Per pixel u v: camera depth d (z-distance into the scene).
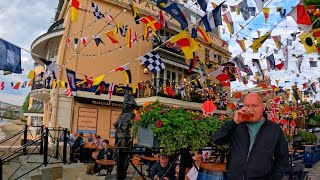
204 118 3.39
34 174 7.00
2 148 9.18
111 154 8.22
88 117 13.93
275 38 6.14
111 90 9.71
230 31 5.94
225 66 7.08
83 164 7.95
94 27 14.45
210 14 4.30
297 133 14.23
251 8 5.45
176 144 2.87
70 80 7.71
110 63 14.90
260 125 2.48
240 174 2.38
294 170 5.85
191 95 17.19
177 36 4.71
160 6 4.68
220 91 18.91
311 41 4.78
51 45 16.67
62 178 7.14
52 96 13.81
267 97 12.86
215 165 3.18
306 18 4.05
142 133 3.17
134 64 15.71
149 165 6.96
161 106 3.22
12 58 4.97
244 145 2.46
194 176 3.42
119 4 15.06
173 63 16.44
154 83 15.90
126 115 5.26
